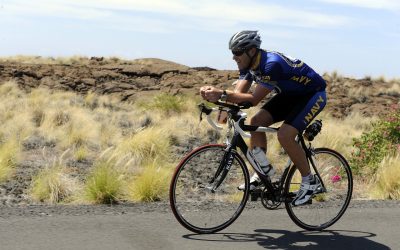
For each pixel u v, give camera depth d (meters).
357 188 9.61
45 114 17.41
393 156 10.83
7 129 14.76
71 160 11.68
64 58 35.97
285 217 6.35
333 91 30.61
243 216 6.32
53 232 5.37
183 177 9.34
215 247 5.14
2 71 29.38
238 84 5.77
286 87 5.50
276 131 5.62
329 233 5.82
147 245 5.09
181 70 32.16
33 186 8.65
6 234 5.23
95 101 24.47
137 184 8.20
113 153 11.59
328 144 13.67
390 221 6.30
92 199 7.82
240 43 5.29
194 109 21.95
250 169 10.27
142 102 23.98
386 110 27.44
